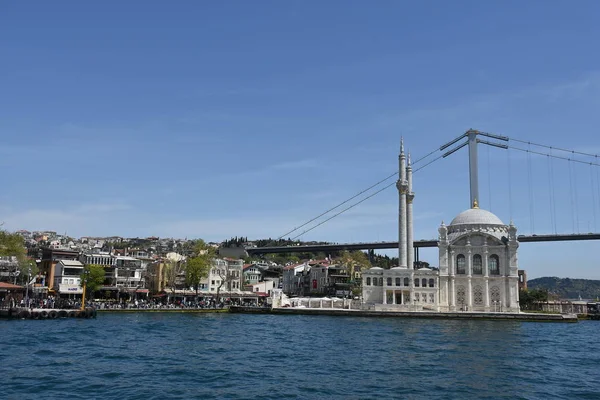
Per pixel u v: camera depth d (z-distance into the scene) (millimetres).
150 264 173000
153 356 60062
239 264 192250
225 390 42969
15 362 53312
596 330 112938
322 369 53375
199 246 168375
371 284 158625
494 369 54750
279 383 46062
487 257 157750
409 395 42062
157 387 43562
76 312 109375
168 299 155625
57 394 40406
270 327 103125
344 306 154500
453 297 156375
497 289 156625
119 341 72625
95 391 41688
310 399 40375
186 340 76188
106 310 128000
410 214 170625
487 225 164625
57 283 150500
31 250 187375
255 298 181875
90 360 56000
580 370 55781
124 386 43625
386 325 113688
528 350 71750
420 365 56406
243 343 74688
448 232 171000
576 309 189750
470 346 74938
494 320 139000
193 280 152750
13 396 39469
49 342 69188
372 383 46438
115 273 157625
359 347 71812
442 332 98312
